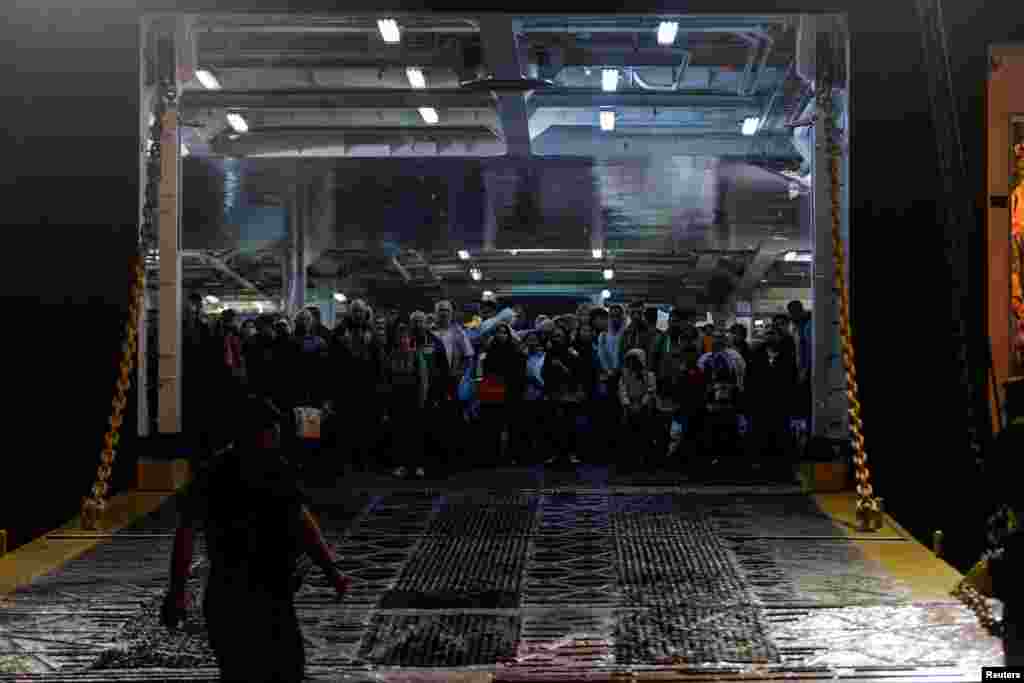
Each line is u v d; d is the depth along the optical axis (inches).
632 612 353.7
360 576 399.2
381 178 847.7
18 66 504.7
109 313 548.1
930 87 444.1
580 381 673.6
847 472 561.0
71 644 326.0
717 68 756.6
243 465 241.6
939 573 399.2
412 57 726.5
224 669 237.8
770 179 845.8
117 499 544.7
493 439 682.8
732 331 715.4
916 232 535.8
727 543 446.6
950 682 287.7
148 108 571.8
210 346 649.6
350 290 1553.9
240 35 729.6
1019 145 511.5
